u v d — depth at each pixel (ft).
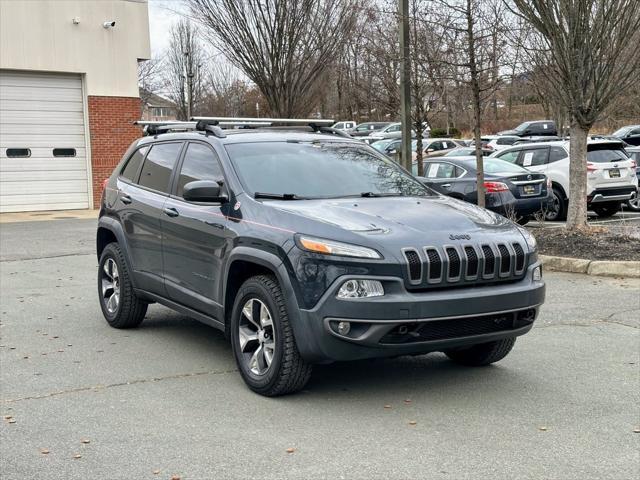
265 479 13.17
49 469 13.70
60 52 67.21
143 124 25.40
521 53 39.50
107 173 70.74
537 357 20.92
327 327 15.93
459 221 17.65
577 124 38.86
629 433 15.29
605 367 19.92
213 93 162.71
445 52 42.55
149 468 13.70
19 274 36.04
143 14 71.20
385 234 16.40
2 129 65.98
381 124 129.18
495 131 156.35
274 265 16.92
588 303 27.37
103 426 15.87
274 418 16.21
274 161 20.39
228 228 18.75
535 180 45.50
